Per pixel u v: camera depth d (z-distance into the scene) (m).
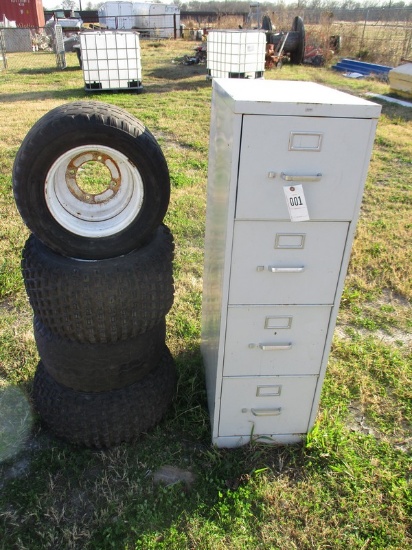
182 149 8.00
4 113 9.99
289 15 28.53
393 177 7.16
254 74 13.96
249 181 2.02
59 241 2.15
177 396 2.97
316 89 2.39
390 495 2.43
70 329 2.23
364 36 19.72
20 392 3.01
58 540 2.19
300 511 2.35
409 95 11.83
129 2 32.81
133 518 2.27
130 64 12.69
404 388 3.16
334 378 3.24
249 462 2.60
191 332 3.60
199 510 2.33
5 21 27.42
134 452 2.62
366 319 3.91
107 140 2.02
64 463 2.54
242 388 2.54
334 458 2.62
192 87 13.71
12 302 3.98
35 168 2.00
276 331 2.40
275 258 2.21
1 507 2.32
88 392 2.50
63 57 17.23
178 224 5.27
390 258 4.76
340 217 2.14
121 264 2.21
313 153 2.00
